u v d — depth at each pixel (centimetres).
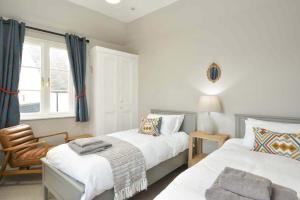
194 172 143
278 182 129
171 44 345
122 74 379
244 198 98
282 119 227
